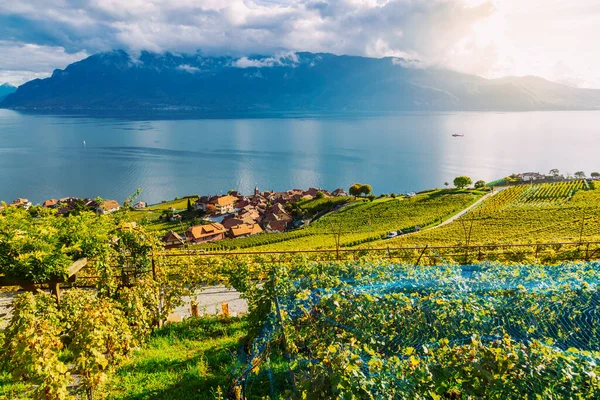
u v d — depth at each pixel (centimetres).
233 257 1575
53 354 666
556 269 1093
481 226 5809
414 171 18838
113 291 1002
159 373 835
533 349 558
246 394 724
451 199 9381
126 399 741
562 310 759
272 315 816
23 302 709
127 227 1074
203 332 1098
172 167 19162
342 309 752
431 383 543
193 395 743
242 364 802
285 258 1638
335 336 724
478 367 539
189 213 10888
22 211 975
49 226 961
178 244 5997
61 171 17650
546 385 514
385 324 725
